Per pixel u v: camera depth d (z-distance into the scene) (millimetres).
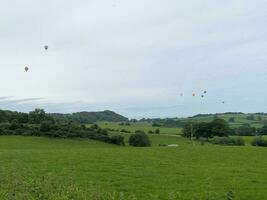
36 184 17734
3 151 47844
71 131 105125
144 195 23094
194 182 27766
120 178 28625
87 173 30328
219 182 27938
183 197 22578
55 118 124500
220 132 110312
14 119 112312
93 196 17062
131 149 52750
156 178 29141
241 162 40281
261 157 44844
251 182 28188
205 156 44844
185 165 36844
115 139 104000
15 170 24531
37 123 111688
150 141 108750
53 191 16750
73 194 16766
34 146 82875
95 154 43250
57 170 31219
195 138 113188
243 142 101562
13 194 15812
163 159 40656
